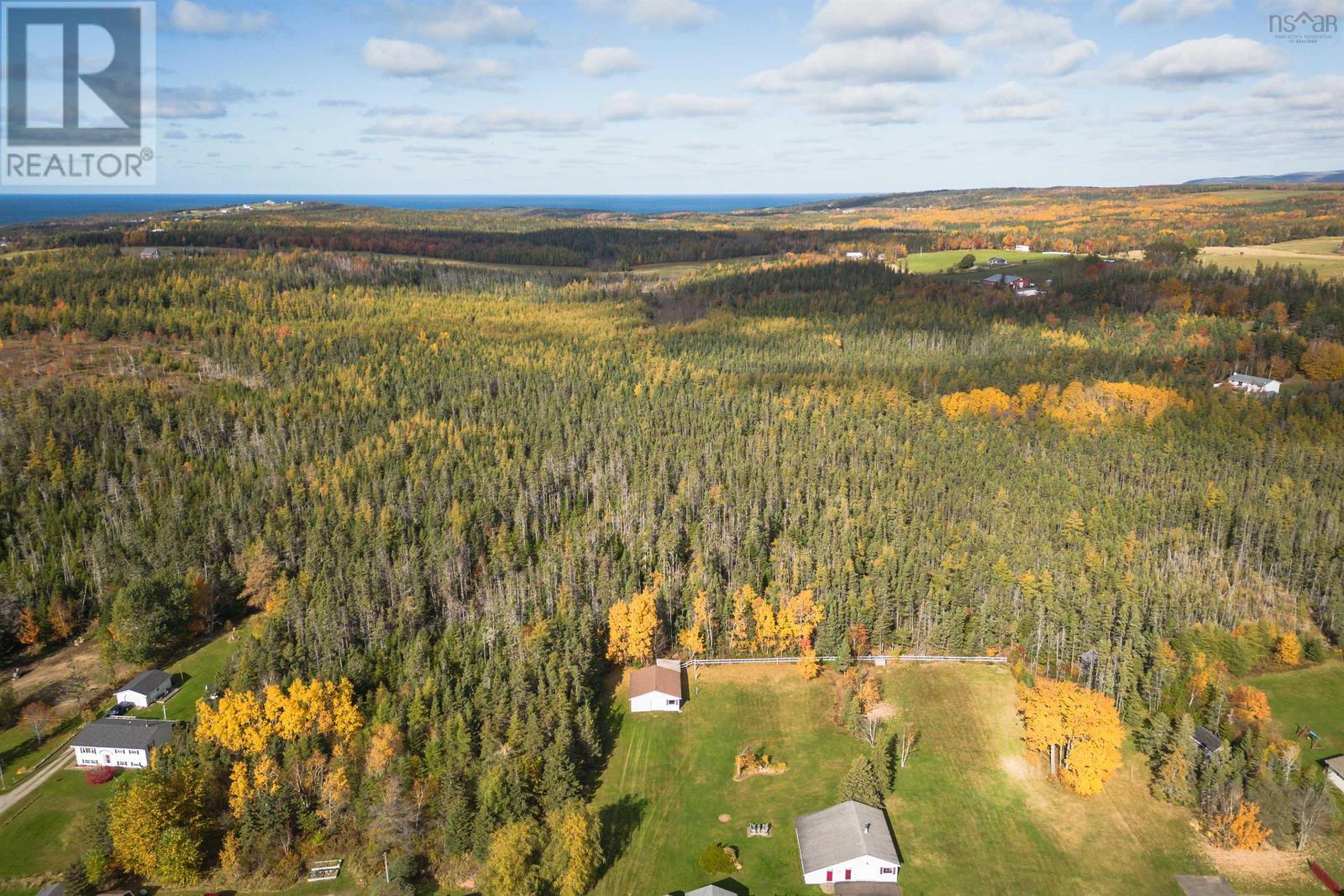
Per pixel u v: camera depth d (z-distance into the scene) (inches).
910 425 7539.4
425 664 4261.8
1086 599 4827.8
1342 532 5516.7
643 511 5979.3
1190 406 7544.3
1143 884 3228.3
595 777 3853.3
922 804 3644.2
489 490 6136.8
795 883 3203.7
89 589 5334.6
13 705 4367.6
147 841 3230.8
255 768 3513.8
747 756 3934.5
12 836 3491.6
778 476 6461.6
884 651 4832.7
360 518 5698.8
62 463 6343.5
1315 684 4505.4
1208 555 5477.4
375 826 3390.7
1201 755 3784.5
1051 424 7495.1
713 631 4911.4
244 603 5457.7
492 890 3073.3
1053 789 3742.6
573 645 4419.3
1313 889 3201.3
